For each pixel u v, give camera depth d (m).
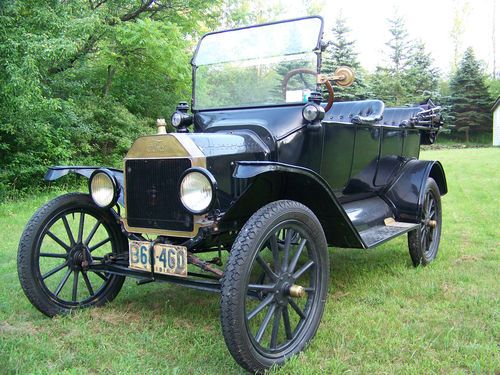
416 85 37.69
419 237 4.48
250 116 3.72
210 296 3.75
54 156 10.67
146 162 2.99
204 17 14.91
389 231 4.09
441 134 37.44
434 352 2.74
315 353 2.70
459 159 17.67
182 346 2.83
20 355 2.65
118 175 3.42
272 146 3.39
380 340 2.88
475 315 3.29
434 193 4.83
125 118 12.56
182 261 2.79
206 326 3.15
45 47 8.38
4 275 4.22
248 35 3.92
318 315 2.88
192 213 2.66
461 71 36.56
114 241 3.68
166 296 3.75
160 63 12.41
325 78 3.58
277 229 2.61
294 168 2.70
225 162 3.01
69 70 11.77
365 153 4.33
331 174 3.91
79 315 3.30
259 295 2.63
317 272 2.90
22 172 9.76
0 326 3.12
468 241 5.58
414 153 5.45
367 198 4.65
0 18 8.41
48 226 3.28
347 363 2.62
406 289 3.79
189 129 4.13
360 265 4.60
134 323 3.20
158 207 2.97
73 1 10.42
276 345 2.64
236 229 3.08
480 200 8.62
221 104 3.97
